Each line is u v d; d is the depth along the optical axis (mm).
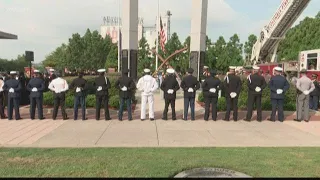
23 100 13820
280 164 5527
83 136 7812
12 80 10266
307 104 10438
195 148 6660
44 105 12562
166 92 10328
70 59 57156
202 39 21516
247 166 5379
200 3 21156
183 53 45094
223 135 8156
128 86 10164
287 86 10352
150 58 46750
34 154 6027
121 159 5727
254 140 7598
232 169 5242
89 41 59219
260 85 10289
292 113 12438
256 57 26641
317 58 17750
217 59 49344
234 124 9867
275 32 23891
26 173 4922
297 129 9094
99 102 10250
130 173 4961
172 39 46844
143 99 10297
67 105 12422
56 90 10242
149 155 6020
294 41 46125
